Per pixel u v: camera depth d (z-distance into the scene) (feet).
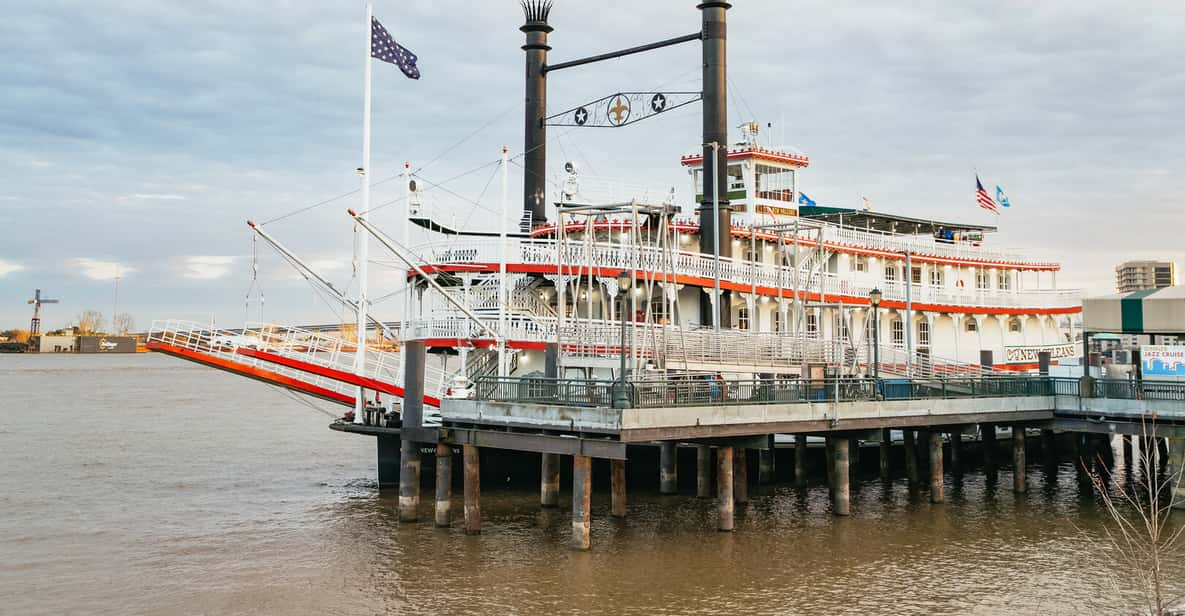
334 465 178.70
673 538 113.19
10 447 206.59
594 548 108.68
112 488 152.05
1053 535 116.67
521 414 110.32
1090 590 95.45
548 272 157.69
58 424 261.03
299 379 152.25
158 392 434.30
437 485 118.42
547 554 106.52
